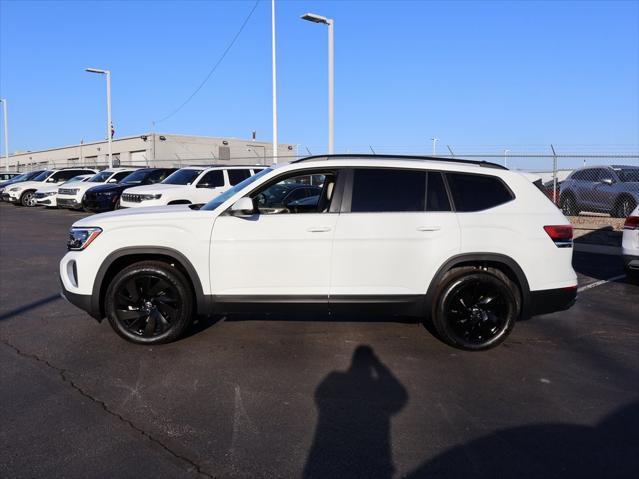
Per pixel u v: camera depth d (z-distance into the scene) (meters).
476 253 5.32
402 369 4.95
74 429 3.79
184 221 5.32
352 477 3.25
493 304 5.40
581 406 4.24
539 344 5.72
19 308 6.91
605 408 4.21
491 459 3.46
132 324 5.43
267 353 5.31
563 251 5.49
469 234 5.32
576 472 3.31
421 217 5.33
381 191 5.40
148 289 5.42
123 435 3.71
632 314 6.96
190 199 14.59
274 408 4.14
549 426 3.90
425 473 3.29
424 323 6.35
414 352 5.39
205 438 3.69
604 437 3.75
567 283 5.50
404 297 5.32
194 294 5.45
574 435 3.78
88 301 5.38
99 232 5.34
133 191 14.84
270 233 5.26
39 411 4.05
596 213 15.96
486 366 5.05
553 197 15.98
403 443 3.65
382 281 5.30
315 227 5.25
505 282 5.42
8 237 14.34
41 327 6.10
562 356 5.36
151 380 4.64
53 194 24.31
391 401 4.29
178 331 5.41
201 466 3.35
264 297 5.30
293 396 4.36
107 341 5.62
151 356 5.20
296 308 5.33
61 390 4.43
